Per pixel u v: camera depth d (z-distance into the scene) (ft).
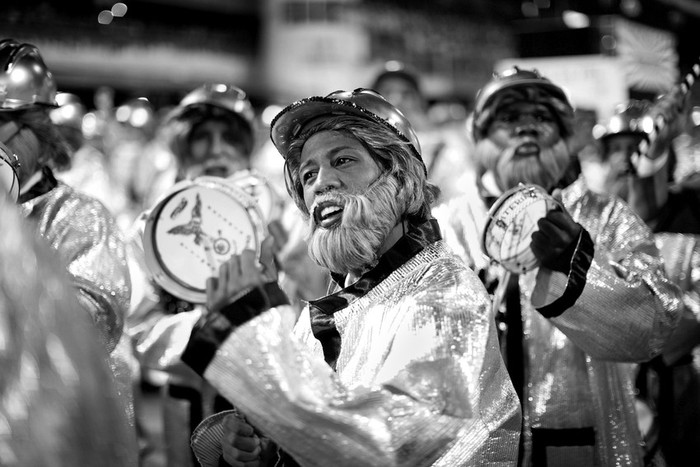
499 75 9.93
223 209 9.02
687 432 11.46
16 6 28.27
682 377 11.46
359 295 6.36
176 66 31.81
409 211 6.53
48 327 3.82
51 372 3.75
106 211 8.76
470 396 5.55
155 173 21.63
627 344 7.68
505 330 8.93
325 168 6.41
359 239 6.23
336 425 5.14
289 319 5.43
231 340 5.23
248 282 5.37
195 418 11.62
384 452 5.16
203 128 13.23
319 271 12.24
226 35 31.91
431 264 6.26
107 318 8.07
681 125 11.07
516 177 9.61
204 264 8.91
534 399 8.81
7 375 3.66
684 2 18.65
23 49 8.92
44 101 8.86
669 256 11.58
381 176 6.41
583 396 8.79
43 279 3.90
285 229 12.10
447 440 5.39
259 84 32.01
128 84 31.19
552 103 9.66
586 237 7.55
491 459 6.24
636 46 17.39
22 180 8.58
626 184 13.05
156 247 8.96
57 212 8.52
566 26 17.38
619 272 7.87
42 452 3.66
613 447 8.79
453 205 10.25
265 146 22.43
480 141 10.03
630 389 9.09
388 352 5.92
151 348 11.37
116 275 8.30
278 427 5.17
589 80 17.16
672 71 17.84
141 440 14.30
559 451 8.73
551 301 7.49
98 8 30.37
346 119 6.47
